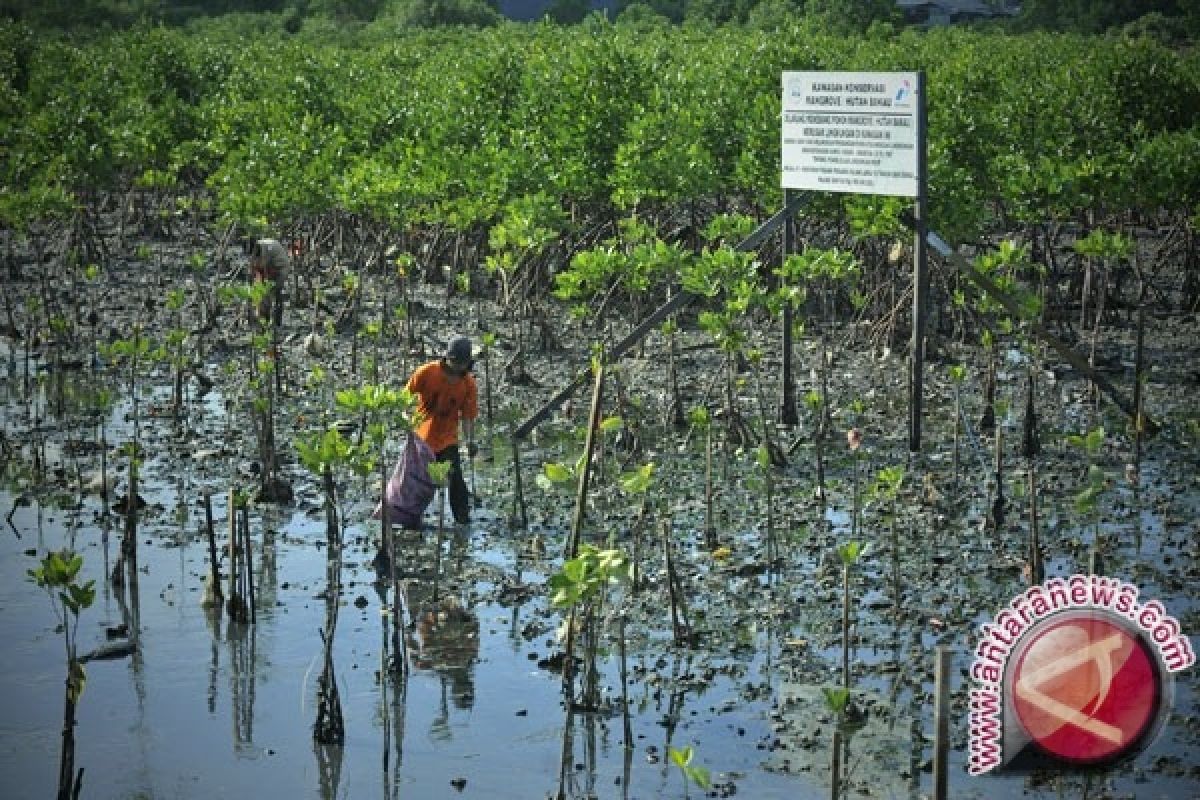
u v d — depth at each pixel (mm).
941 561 12883
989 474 15539
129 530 12742
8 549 13664
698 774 7945
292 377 20141
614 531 13891
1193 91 30891
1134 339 22391
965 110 26234
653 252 17156
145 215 33094
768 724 10008
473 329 23266
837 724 9867
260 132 30625
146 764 9789
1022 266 17828
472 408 14195
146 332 22953
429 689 10789
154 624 12008
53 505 14945
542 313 21984
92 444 16969
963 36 58031
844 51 43656
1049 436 17062
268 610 12242
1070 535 13477
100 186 31641
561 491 15195
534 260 23547
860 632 11445
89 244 28953
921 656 10945
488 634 11695
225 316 24188
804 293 17562
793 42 32719
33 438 17266
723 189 26016
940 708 7883
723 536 13695
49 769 9727
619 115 25812
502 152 24859
